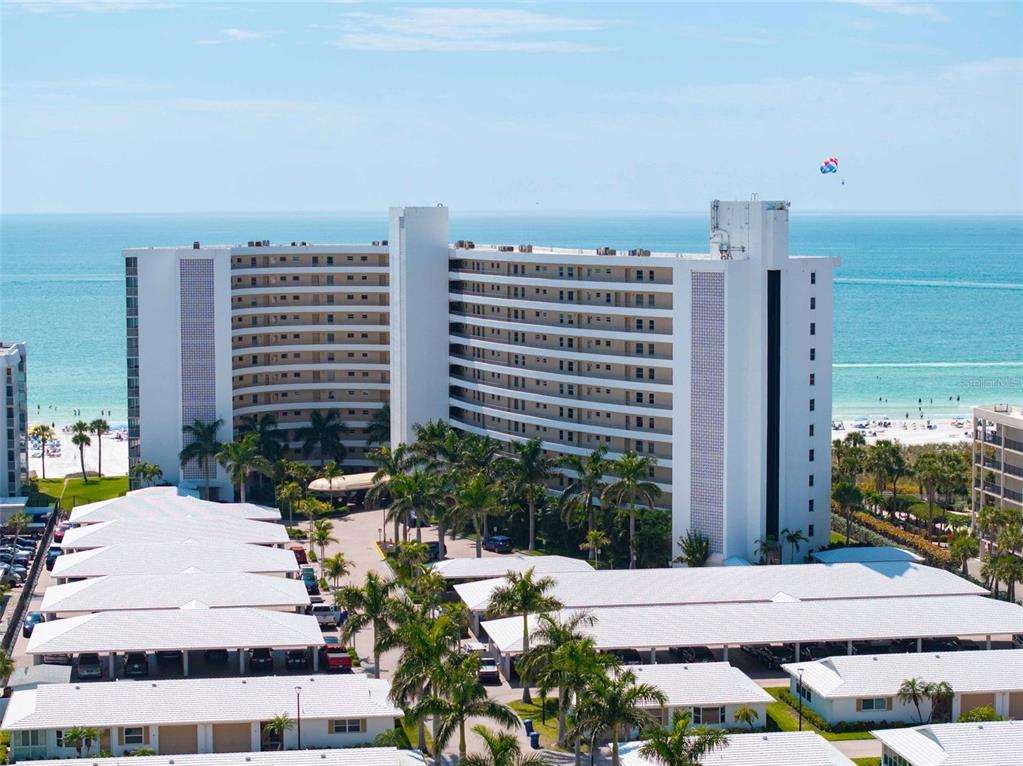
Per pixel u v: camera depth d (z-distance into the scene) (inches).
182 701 5364.2
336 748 5211.6
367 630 6840.6
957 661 5792.3
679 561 7741.1
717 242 7805.1
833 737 5492.1
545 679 5324.8
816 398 7834.6
